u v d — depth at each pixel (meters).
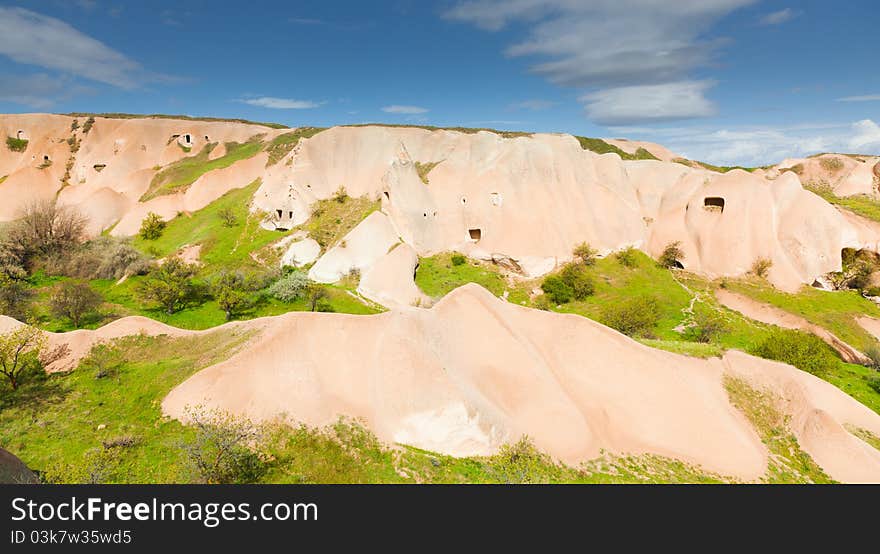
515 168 69.56
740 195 63.81
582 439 26.73
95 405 25.22
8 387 26.44
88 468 19.62
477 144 74.00
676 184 71.50
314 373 26.64
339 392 26.30
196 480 19.59
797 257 59.97
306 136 87.44
